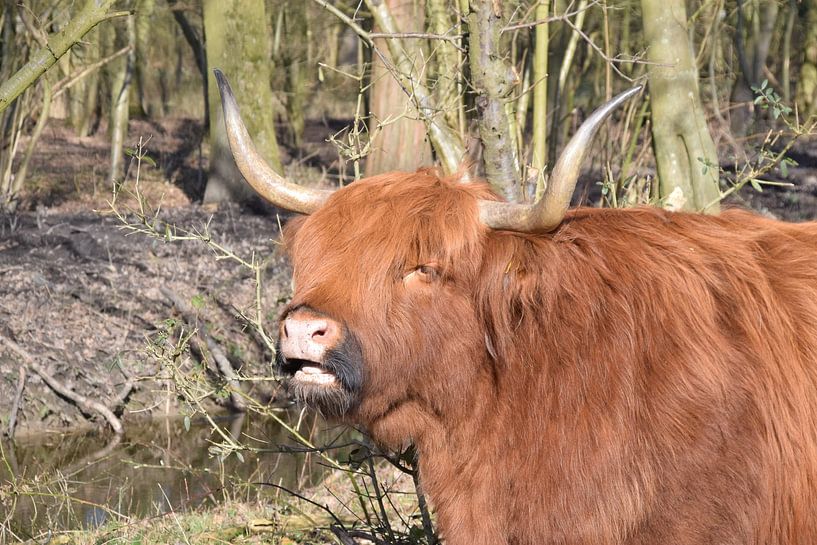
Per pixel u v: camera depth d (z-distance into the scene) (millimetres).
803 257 9195
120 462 21297
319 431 18891
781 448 8477
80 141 59938
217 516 15477
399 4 26953
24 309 26047
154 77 81875
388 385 8477
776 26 55000
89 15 12828
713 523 8227
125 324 26109
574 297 8492
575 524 8344
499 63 11656
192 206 40062
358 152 12266
